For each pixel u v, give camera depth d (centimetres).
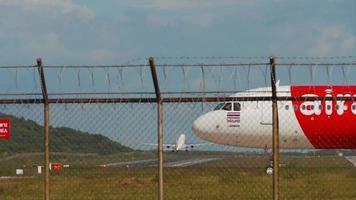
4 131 8625
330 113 18062
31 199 9694
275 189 6359
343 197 9975
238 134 18675
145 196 9912
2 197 10062
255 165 17912
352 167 17375
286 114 18238
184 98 6412
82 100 6500
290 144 18712
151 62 6262
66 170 17112
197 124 18862
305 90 17312
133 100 6431
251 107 18562
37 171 19738
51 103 6544
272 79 6278
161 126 6419
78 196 9981
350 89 17188
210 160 18638
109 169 16888
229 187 11375
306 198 9850
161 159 6412
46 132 6562
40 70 6412
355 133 18100
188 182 12162
